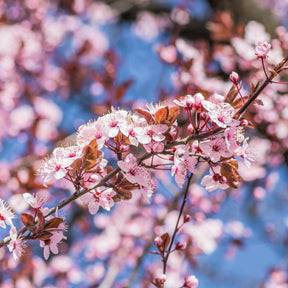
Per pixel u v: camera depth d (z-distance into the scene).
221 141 1.83
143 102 4.64
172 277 5.02
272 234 6.15
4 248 4.42
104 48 6.86
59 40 6.63
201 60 4.41
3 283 4.54
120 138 1.88
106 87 3.80
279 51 3.53
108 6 7.60
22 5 6.61
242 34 4.62
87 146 1.77
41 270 5.29
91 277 5.96
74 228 5.79
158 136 1.83
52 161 1.85
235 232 5.79
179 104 1.94
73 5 7.04
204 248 4.96
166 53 4.04
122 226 5.80
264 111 4.58
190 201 5.06
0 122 5.80
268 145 4.82
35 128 5.73
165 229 5.11
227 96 1.97
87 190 1.85
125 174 1.86
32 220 1.81
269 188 5.44
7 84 6.07
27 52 6.12
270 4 6.39
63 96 6.52
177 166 1.89
